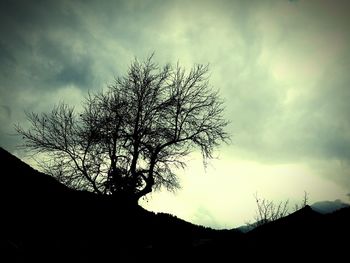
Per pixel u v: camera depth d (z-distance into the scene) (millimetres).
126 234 17000
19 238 13195
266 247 7359
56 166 18047
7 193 16531
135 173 18250
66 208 17859
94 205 18328
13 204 15812
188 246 12141
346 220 6793
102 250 14945
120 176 17844
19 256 11680
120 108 19438
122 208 17609
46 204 17438
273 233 7707
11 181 17891
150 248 14133
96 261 13969
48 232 14930
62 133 18234
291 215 7883
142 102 19891
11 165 19875
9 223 14062
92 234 16406
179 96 20141
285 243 7113
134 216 18219
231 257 7855
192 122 19922
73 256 13797
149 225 19375
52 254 13234
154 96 20031
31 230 14469
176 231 18969
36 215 15961
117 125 18969
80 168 18031
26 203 16562
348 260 5629
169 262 10438
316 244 6512
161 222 20922
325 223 7098
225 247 8461
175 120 19719
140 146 19188
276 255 6898
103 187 18062
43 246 13484
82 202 18594
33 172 20562
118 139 19000
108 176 17844
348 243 6051
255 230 8320
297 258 6426
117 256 14305
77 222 17047
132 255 14258
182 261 9625
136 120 19438
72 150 18422
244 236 8375
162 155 19531
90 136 18203
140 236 17281
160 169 19516
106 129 18562
